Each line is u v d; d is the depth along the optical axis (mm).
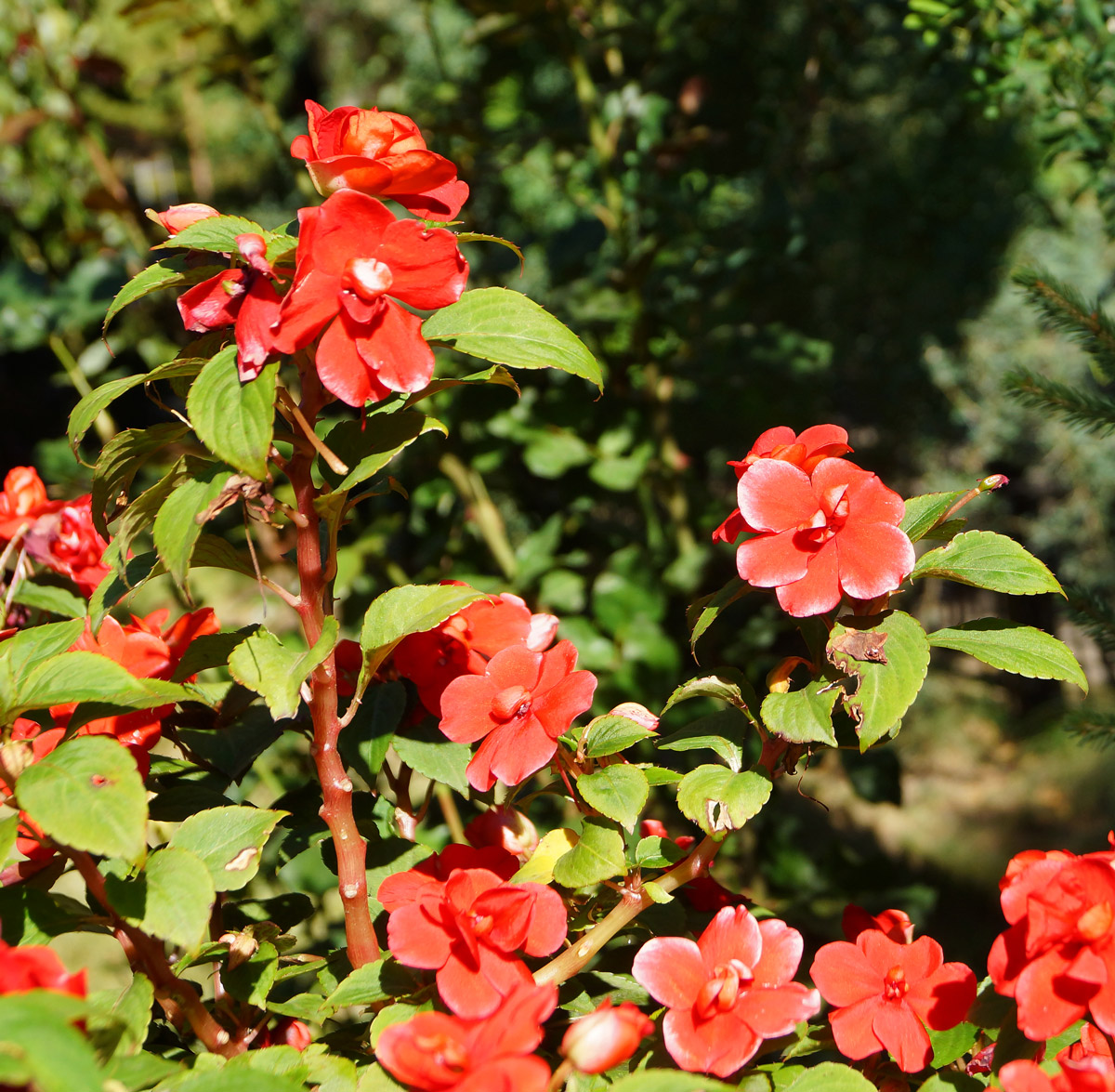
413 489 1320
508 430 1225
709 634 1301
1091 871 649
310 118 687
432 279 670
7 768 649
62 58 1627
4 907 678
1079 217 2584
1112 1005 642
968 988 693
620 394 1377
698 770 697
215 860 689
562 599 1208
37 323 1308
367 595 1193
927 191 2047
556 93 1698
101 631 725
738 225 1456
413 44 3055
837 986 693
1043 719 3064
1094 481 2996
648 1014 734
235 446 654
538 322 696
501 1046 643
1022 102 1302
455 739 709
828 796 2646
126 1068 646
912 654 680
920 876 2258
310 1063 683
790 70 1589
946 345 2586
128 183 1922
